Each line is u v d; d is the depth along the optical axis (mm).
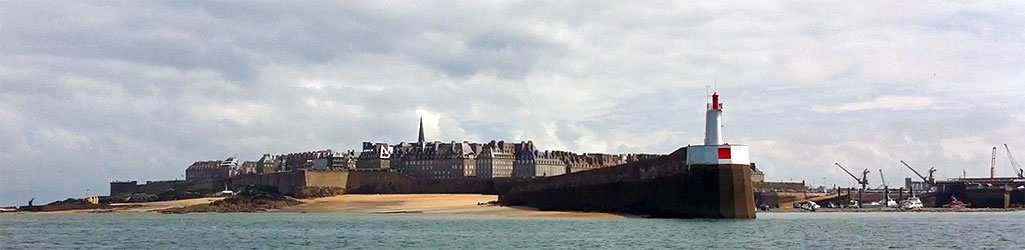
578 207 180250
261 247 96438
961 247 91312
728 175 138625
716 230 112438
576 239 100312
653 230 112688
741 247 89562
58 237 118688
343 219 171875
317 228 134250
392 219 166750
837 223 145875
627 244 92875
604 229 116375
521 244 95188
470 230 120875
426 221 153875
